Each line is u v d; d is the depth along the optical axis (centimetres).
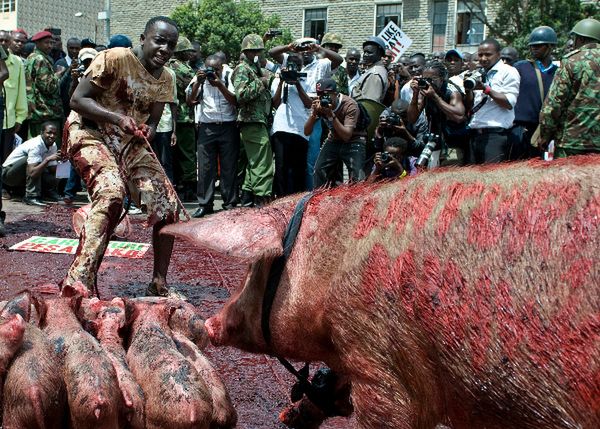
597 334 248
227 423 387
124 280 730
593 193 260
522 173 283
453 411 294
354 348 309
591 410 254
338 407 380
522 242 267
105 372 350
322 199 336
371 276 300
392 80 1069
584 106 762
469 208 282
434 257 283
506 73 891
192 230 336
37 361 343
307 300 325
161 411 355
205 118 1151
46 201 1259
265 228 334
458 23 2669
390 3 2773
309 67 1189
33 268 768
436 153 883
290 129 1137
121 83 598
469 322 273
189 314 444
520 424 273
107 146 599
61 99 1329
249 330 353
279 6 2945
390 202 308
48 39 1318
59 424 349
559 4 1847
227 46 2422
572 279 254
